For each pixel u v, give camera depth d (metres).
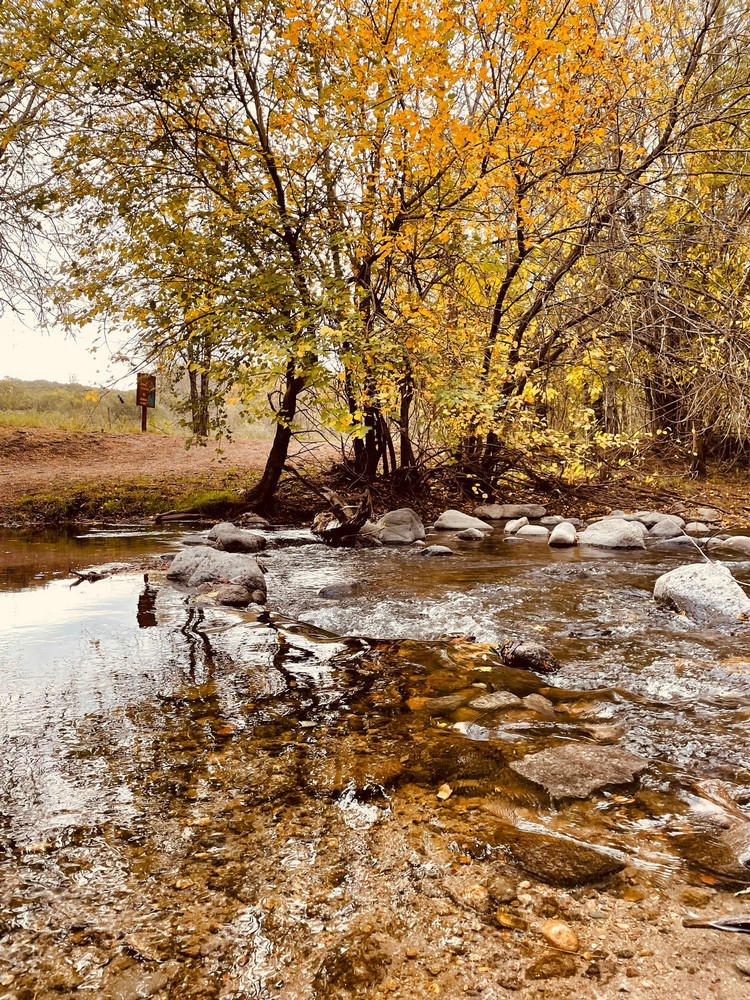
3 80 9.77
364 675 3.63
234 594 5.36
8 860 1.95
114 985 1.48
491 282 10.61
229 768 2.54
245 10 8.73
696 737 2.82
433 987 1.46
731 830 2.08
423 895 1.78
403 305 7.81
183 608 5.16
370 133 7.50
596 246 9.77
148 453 15.70
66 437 16.09
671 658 3.83
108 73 8.17
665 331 10.21
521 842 2.03
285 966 1.54
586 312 10.19
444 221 8.97
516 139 8.05
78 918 1.70
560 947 1.58
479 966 1.52
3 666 3.77
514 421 9.96
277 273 8.34
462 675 3.62
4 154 10.23
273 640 4.30
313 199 8.84
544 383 10.79
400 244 8.13
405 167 7.99
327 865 1.92
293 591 5.73
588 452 10.84
